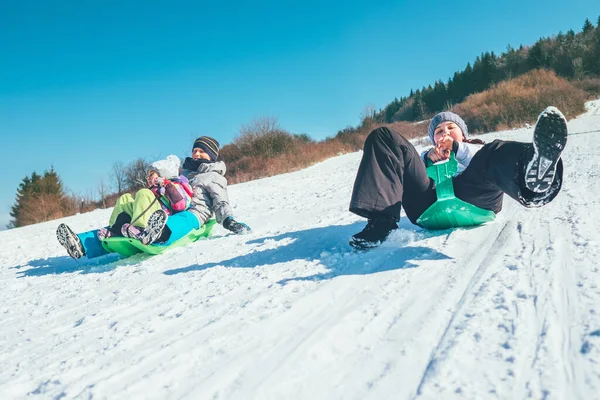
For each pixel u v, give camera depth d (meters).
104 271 3.42
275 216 5.03
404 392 1.14
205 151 4.38
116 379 1.36
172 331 1.74
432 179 2.71
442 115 2.88
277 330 1.59
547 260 1.96
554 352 1.22
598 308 1.43
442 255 2.28
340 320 1.61
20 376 1.52
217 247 3.53
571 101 20.70
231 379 1.29
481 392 1.09
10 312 2.57
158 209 3.55
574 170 5.09
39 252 5.62
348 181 9.06
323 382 1.23
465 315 1.53
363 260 2.40
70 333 1.93
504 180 2.26
